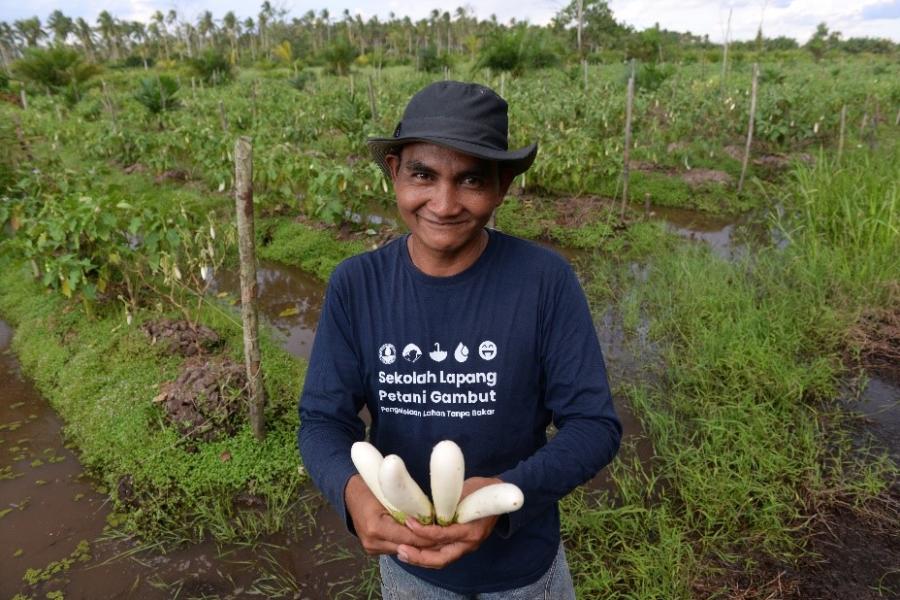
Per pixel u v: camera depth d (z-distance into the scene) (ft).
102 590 9.36
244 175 10.14
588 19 116.16
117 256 15.61
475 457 3.99
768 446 11.42
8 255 17.57
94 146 35.86
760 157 34.40
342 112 39.04
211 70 89.97
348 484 3.62
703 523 9.94
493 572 4.21
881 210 19.01
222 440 12.15
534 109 36.29
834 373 14.05
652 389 13.92
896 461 11.23
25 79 80.64
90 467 12.11
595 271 21.04
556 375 3.82
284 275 21.79
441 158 3.37
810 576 8.93
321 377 4.09
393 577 4.63
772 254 21.08
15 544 10.26
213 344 15.72
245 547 10.11
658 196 28.89
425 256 3.83
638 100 39.09
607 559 9.32
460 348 3.84
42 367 15.39
